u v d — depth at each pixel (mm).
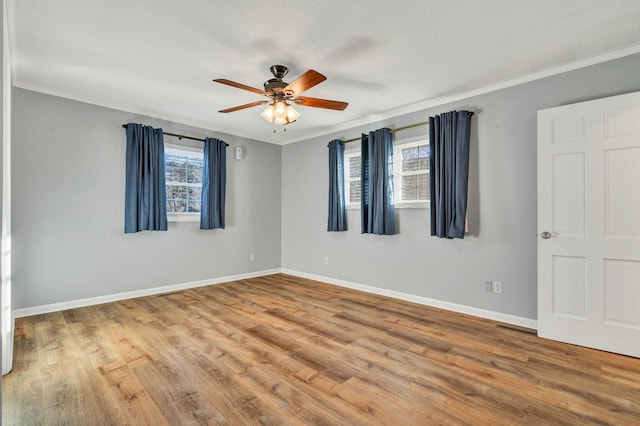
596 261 2703
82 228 3859
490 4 2154
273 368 2377
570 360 2508
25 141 3504
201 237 4953
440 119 3738
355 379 2232
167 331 3074
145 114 4363
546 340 2891
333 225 4941
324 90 3605
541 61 2936
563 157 2863
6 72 2186
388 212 4215
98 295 3975
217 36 2535
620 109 2617
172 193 4703
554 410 1903
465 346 2764
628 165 2582
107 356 2549
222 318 3451
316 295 4414
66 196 3754
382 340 2885
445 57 2869
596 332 2697
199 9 2205
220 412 1879
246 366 2404
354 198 4930
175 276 4668
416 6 2176
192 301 4098
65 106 3752
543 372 2328
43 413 1855
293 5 2164
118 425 1768
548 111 2941
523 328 3186
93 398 1998
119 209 4137
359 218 4770
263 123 4840
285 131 5266
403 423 1793
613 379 2234
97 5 2160
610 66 2795
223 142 5086
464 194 3512
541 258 2961
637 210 2549
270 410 1897
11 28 2404
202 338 2910
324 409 1909
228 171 5301
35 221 3555
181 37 2549
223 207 5070
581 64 2920
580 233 2781
